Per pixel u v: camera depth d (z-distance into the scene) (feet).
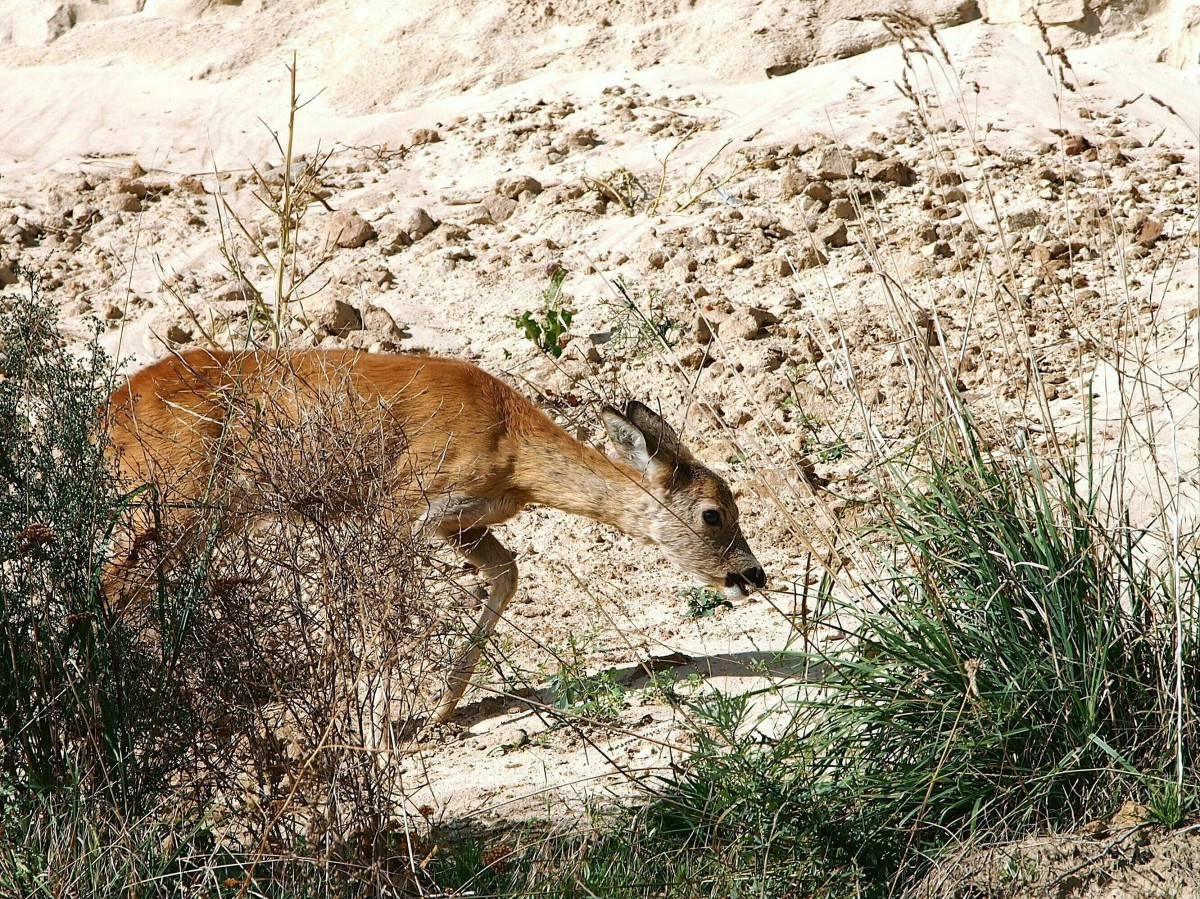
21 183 82.99
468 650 30.30
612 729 28.09
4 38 102.53
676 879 24.03
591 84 85.56
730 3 87.66
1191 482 27.43
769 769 25.95
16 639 24.76
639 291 62.08
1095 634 25.63
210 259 70.23
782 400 51.06
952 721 25.36
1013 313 52.47
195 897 22.49
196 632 24.16
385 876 23.02
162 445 33.12
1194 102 72.95
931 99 74.43
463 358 59.67
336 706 23.25
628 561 46.32
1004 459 29.73
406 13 94.32
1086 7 78.84
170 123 90.12
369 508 24.09
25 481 25.72
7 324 27.99
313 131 86.79
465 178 77.30
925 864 24.45
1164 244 56.75
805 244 62.80
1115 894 23.07
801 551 44.21
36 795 24.34
